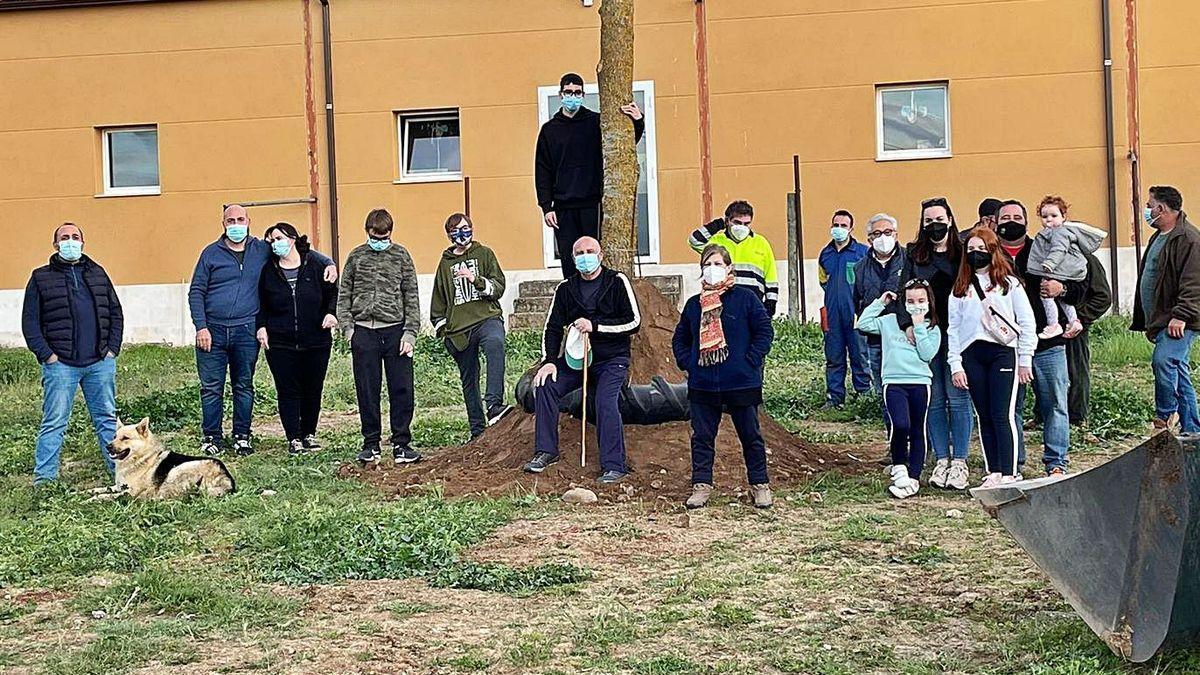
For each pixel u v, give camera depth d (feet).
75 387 32.99
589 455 30.35
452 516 26.14
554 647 18.47
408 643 18.71
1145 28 59.88
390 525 25.09
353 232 64.64
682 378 31.76
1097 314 30.83
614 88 32.07
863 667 17.43
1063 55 60.34
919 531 25.12
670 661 17.61
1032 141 60.70
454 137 64.95
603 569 22.81
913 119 61.93
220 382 37.17
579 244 29.43
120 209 65.67
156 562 23.95
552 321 30.14
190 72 65.16
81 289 32.96
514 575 22.09
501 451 31.53
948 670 17.21
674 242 62.80
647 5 62.59
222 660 18.13
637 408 30.50
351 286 34.14
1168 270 31.73
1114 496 17.24
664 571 22.63
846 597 20.71
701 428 27.86
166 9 65.10
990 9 60.64
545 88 63.21
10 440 39.50
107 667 17.87
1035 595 20.43
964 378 28.19
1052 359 29.48
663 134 62.69
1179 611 16.56
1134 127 60.03
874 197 61.57
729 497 28.40
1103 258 60.29
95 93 65.62
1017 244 30.45
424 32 63.82
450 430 39.65
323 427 42.01
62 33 65.67
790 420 40.14
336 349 58.23
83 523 26.89
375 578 22.48
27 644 19.25
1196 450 16.71
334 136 64.49
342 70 64.39
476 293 35.86
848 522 25.79
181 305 65.41
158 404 44.06
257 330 36.81
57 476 32.83
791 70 61.77
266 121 64.90
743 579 21.83
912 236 61.46
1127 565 16.87
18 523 27.53
